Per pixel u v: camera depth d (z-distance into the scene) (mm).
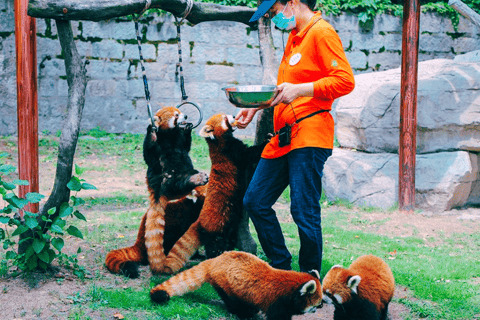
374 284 3705
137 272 4496
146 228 4465
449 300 4355
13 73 12656
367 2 13898
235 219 4656
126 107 13352
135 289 4207
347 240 6352
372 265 3885
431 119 8367
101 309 3781
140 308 3830
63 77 12984
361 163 8547
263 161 4129
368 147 8930
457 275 5078
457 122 8211
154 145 4422
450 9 14430
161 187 4449
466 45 14711
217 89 13727
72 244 5523
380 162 8508
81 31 12844
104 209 7645
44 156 10898
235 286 3666
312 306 3477
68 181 4422
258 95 3576
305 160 3826
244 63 13836
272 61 5379
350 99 9383
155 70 13344
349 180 8555
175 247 4535
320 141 3840
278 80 4188
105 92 13172
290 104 3887
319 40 3762
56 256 4395
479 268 5379
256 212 4055
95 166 10438
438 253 6004
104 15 4383
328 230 6770
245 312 3805
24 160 4555
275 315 3523
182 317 3725
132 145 12383
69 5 4199
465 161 8117
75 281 4324
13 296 3939
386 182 8305
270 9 3932
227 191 4547
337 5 13898
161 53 13320
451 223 7449
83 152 11445
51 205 4410
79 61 4477
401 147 7957
